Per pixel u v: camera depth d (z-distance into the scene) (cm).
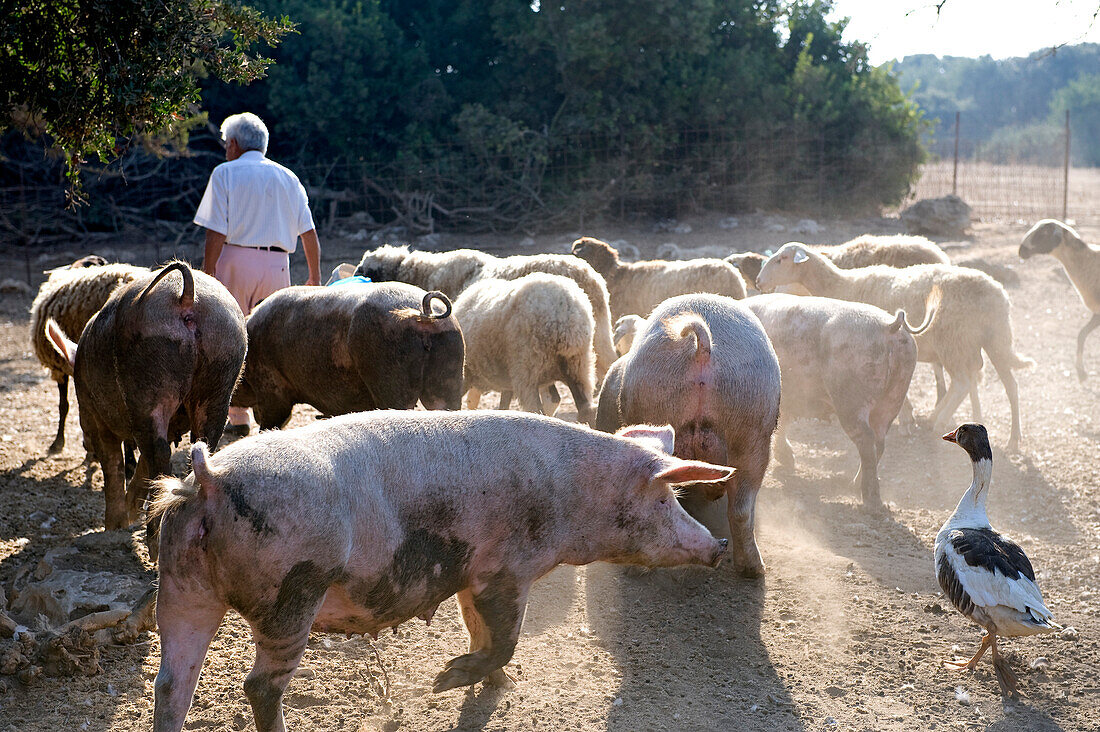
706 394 537
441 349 612
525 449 422
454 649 516
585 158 2628
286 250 791
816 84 2736
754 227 2494
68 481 788
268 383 689
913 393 1085
